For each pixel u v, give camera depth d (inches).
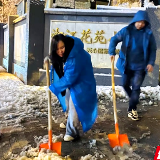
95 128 138.0
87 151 108.5
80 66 104.7
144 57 142.7
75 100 109.4
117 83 246.4
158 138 126.3
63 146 112.7
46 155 97.4
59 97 126.2
